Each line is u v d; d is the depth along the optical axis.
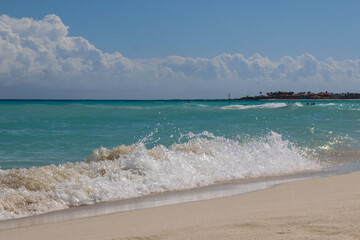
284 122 21.81
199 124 21.38
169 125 21.16
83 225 3.93
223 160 8.85
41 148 12.59
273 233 2.58
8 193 5.73
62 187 6.14
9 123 21.69
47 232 3.71
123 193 6.13
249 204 4.46
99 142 14.17
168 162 7.95
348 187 5.45
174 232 2.99
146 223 3.64
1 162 10.00
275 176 7.79
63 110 36.16
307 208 3.56
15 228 4.35
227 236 2.63
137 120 25.56
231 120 24.31
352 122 21.62
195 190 6.45
